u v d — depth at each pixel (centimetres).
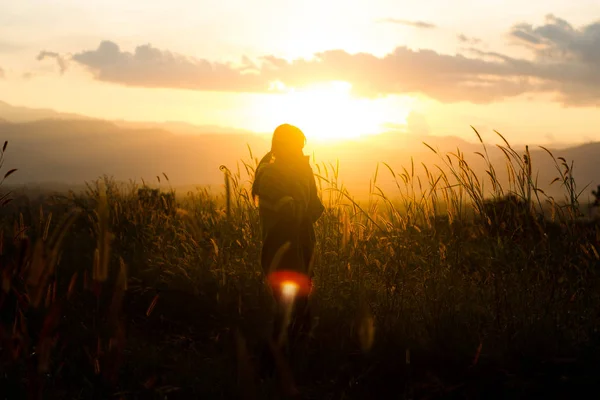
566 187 470
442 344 432
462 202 508
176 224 822
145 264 725
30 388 236
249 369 188
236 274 619
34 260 224
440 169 517
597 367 379
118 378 365
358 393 367
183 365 411
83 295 581
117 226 863
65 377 369
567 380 360
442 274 492
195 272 644
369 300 509
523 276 459
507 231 477
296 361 407
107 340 434
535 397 354
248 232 635
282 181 453
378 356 414
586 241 460
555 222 473
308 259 475
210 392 370
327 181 566
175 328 516
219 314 549
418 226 529
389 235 530
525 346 415
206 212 731
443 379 381
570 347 410
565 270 457
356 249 550
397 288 504
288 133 470
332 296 539
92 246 773
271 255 445
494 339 434
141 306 573
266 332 489
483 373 383
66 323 466
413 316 491
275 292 437
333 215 575
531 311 447
